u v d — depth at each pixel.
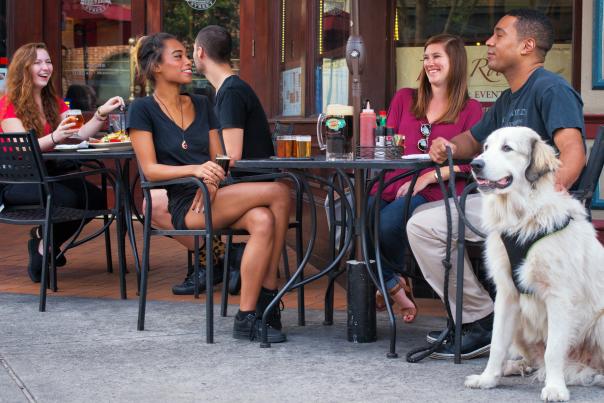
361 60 7.55
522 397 6.18
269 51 14.17
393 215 8.14
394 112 8.85
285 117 13.58
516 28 7.26
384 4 11.52
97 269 11.34
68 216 9.36
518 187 6.03
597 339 6.26
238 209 7.70
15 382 6.57
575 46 10.51
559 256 6.00
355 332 7.70
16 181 9.17
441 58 8.46
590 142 9.99
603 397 6.14
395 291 8.20
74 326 8.28
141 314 8.11
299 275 8.26
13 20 15.26
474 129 7.75
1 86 15.23
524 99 7.22
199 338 7.83
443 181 7.41
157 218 9.41
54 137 9.51
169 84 8.38
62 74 15.43
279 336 7.70
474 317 7.20
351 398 6.18
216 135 8.76
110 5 15.27
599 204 9.84
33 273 10.45
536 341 6.43
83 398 6.20
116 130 10.20
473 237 7.23
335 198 9.37
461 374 6.75
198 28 14.95
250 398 6.19
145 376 6.71
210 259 7.66
